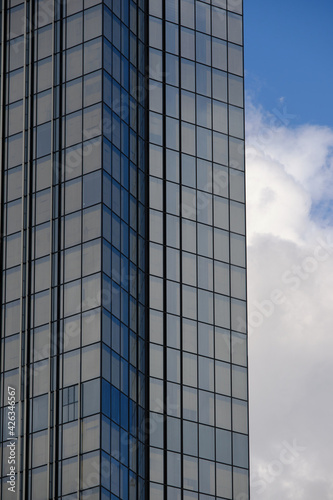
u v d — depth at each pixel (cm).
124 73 12712
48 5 13200
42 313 11988
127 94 12662
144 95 12875
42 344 11856
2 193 12838
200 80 13312
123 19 12912
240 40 13838
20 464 11550
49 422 11469
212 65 13475
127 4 13038
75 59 12706
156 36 13188
